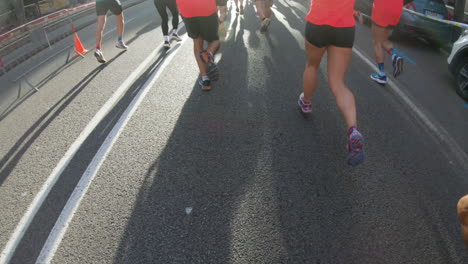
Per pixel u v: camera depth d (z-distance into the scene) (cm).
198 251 236
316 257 230
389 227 254
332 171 314
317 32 295
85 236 252
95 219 266
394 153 341
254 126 390
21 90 546
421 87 504
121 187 300
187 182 303
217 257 231
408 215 265
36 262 235
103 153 350
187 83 513
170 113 425
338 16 280
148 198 286
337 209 271
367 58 629
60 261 234
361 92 477
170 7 700
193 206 276
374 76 513
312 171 314
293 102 445
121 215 269
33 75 608
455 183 299
